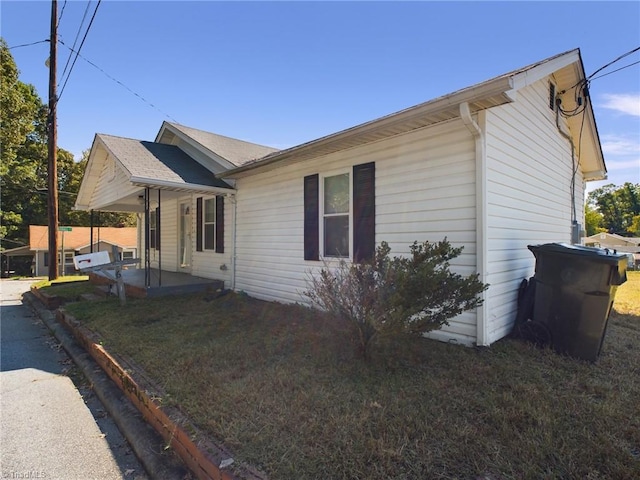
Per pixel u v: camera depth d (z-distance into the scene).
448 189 4.19
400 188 4.70
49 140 11.82
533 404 2.57
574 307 3.66
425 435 2.18
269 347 3.95
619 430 2.26
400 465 1.92
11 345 5.45
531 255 5.11
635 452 2.04
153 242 11.83
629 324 5.12
